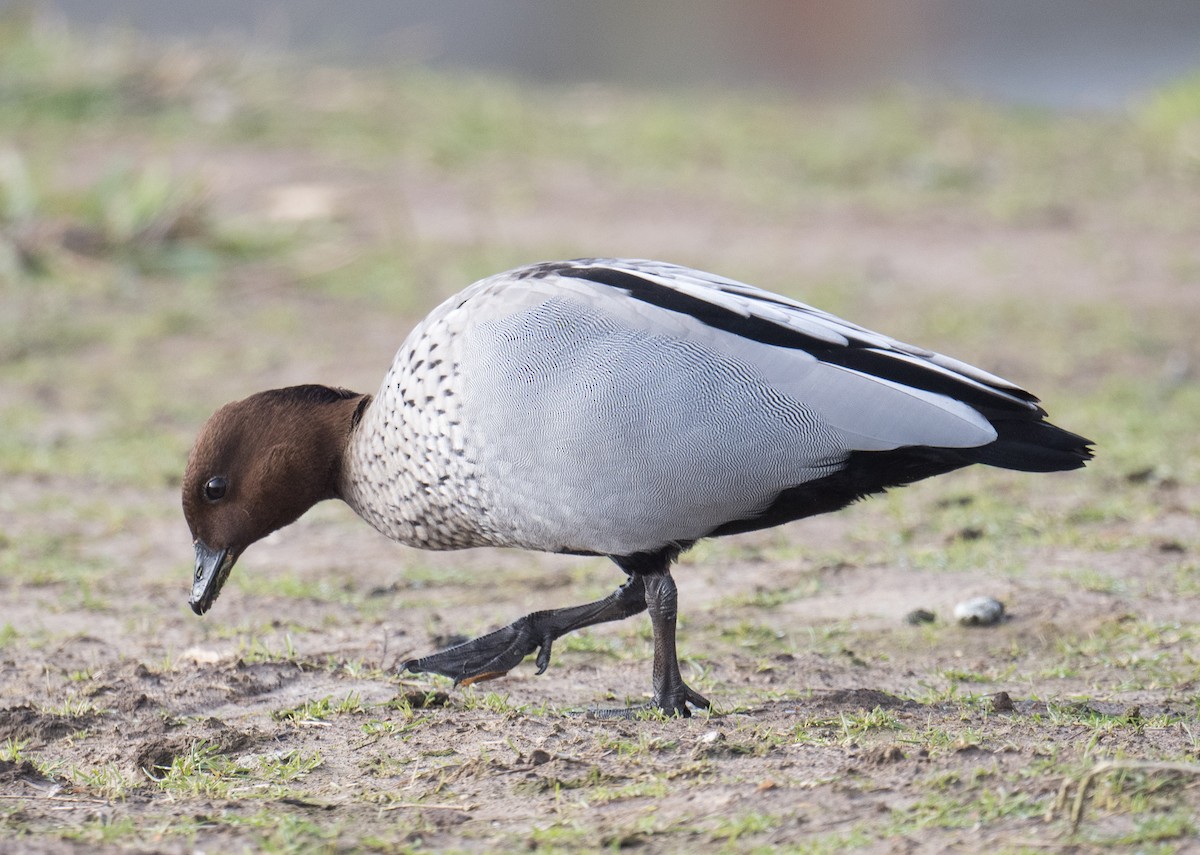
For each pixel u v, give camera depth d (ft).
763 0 134.62
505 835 19.98
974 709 24.94
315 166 76.84
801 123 89.66
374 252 64.23
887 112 92.63
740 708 25.73
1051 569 33.76
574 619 27.30
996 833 18.95
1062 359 51.37
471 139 82.89
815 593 33.27
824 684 27.71
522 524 25.21
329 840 19.71
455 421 24.89
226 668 28.09
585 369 24.20
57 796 22.03
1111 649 28.91
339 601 33.58
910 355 24.44
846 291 59.16
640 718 25.03
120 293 59.72
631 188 75.41
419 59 108.37
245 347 54.29
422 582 34.88
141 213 63.16
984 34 120.06
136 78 85.81
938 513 38.40
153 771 23.38
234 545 28.22
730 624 31.45
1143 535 35.73
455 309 25.62
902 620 31.32
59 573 35.50
